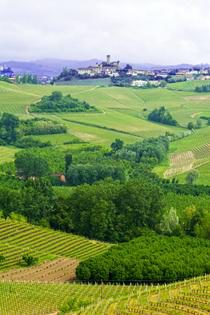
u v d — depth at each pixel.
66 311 133.50
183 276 172.00
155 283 171.25
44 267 194.75
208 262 178.75
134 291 154.50
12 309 144.12
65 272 188.88
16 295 155.00
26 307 145.75
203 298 127.56
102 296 153.00
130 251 190.50
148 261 176.00
